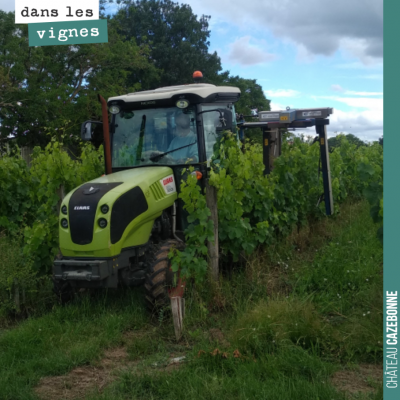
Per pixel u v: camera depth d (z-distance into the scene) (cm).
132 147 664
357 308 546
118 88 2756
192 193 588
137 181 584
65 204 573
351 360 439
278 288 639
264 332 464
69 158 772
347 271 629
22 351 485
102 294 629
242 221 673
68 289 606
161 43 3519
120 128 673
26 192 997
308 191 958
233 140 659
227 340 482
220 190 624
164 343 501
